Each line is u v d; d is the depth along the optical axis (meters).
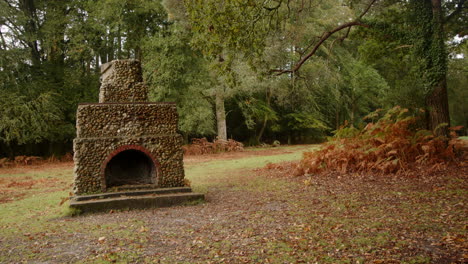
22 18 28.94
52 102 29.69
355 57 43.56
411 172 12.03
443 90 14.19
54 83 32.16
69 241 7.45
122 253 6.44
